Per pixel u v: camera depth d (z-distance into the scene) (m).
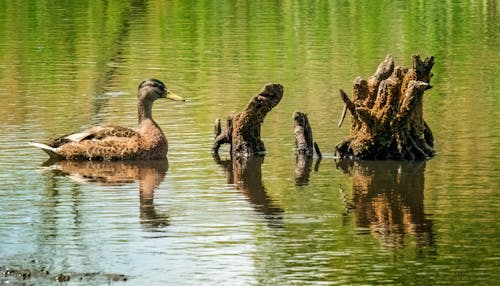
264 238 13.48
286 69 25.66
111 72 25.67
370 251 12.96
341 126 19.78
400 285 11.85
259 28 31.70
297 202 15.19
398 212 14.61
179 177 16.69
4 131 19.61
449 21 32.34
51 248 13.12
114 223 14.16
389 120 17.50
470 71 24.92
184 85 24.03
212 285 11.89
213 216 14.51
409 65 26.14
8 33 31.22
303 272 12.27
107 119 20.64
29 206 14.97
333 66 25.98
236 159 17.88
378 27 31.62
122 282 11.96
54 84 24.28
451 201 15.09
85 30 31.64
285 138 19.14
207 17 33.66
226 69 25.83
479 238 13.41
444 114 20.58
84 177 16.73
